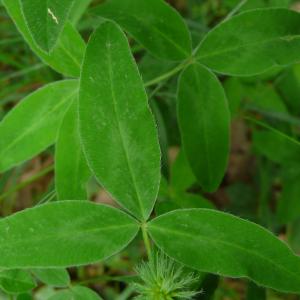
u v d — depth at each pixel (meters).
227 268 0.17
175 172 0.24
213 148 0.21
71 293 0.20
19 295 0.20
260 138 0.28
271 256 0.17
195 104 0.21
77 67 0.20
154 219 0.17
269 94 0.27
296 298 0.30
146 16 0.20
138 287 0.17
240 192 0.33
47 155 0.36
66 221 0.17
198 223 0.17
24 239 0.16
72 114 0.20
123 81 0.17
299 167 0.28
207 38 0.20
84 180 0.20
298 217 0.30
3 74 0.33
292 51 0.19
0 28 0.30
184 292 0.17
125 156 0.17
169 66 0.25
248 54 0.20
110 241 0.17
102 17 0.21
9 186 0.35
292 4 0.29
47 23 0.15
